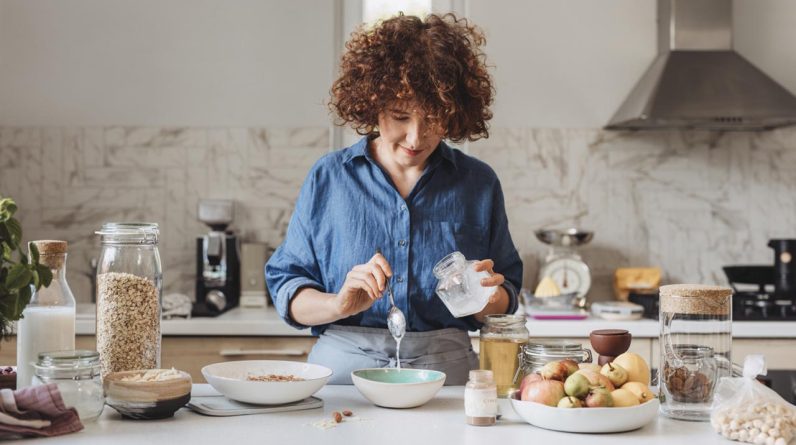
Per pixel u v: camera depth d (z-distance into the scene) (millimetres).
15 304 1682
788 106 3576
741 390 1579
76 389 1579
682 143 3996
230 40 3986
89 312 3502
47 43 3943
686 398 1663
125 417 1665
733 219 4004
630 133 3996
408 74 1857
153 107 3977
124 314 1780
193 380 3322
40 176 3945
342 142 4039
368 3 4055
